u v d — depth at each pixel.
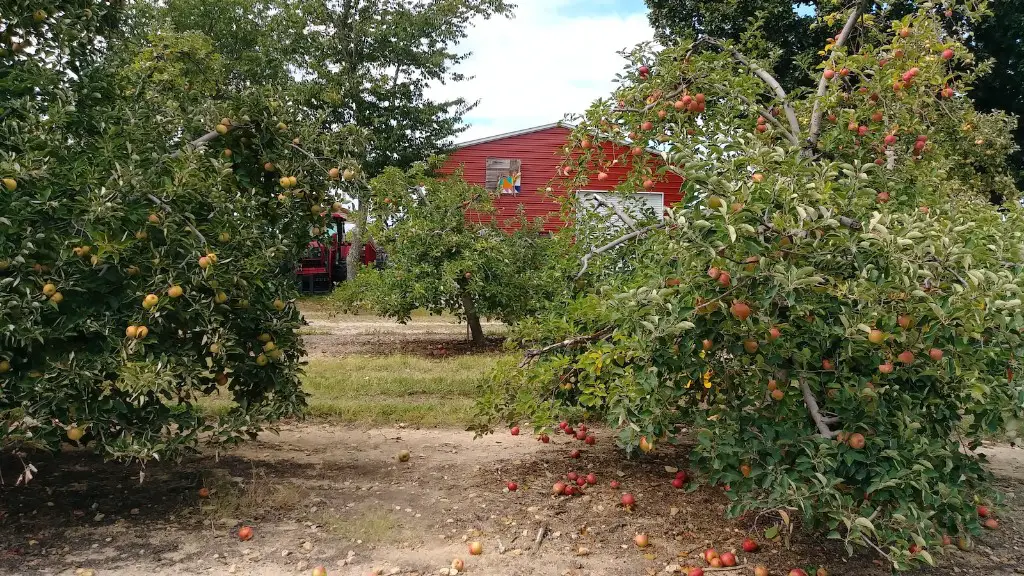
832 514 3.16
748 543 4.03
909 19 4.96
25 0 4.23
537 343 4.97
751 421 3.60
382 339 13.11
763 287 3.16
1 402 3.82
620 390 3.99
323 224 5.43
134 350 3.80
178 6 27.70
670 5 19.31
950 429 3.78
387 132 24.55
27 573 3.47
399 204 10.51
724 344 3.45
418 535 4.14
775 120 5.26
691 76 5.11
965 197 6.23
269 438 6.22
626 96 5.26
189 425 4.26
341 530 4.15
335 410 7.09
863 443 3.29
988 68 5.17
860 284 3.06
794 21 17.22
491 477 5.27
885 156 5.15
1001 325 2.98
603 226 5.87
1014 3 17.25
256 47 29.19
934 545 3.69
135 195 3.90
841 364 3.50
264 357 4.74
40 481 4.87
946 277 3.17
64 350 3.93
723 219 3.08
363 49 24.95
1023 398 3.53
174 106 5.06
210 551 3.82
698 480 4.34
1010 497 5.09
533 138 25.31
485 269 10.92
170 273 3.98
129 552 3.78
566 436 6.52
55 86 4.36
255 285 4.62
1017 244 3.57
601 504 4.75
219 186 4.51
